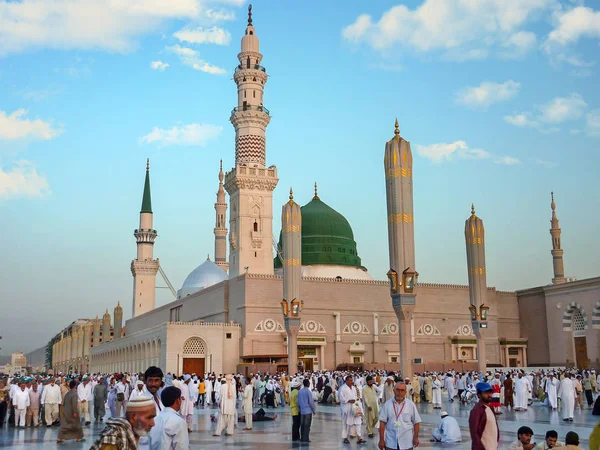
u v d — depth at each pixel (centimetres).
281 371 7344
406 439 1438
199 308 9725
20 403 3231
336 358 8588
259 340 8156
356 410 2552
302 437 2508
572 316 9312
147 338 8788
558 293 9506
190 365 7769
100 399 3519
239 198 9331
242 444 2480
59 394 3334
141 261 13150
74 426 2603
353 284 8981
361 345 8825
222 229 12444
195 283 10931
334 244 10412
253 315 8206
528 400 4766
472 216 6412
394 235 4525
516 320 10219
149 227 13488
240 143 9581
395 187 4559
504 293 10212
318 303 8688
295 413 2605
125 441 750
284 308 6359
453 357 9462
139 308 13012
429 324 9450
